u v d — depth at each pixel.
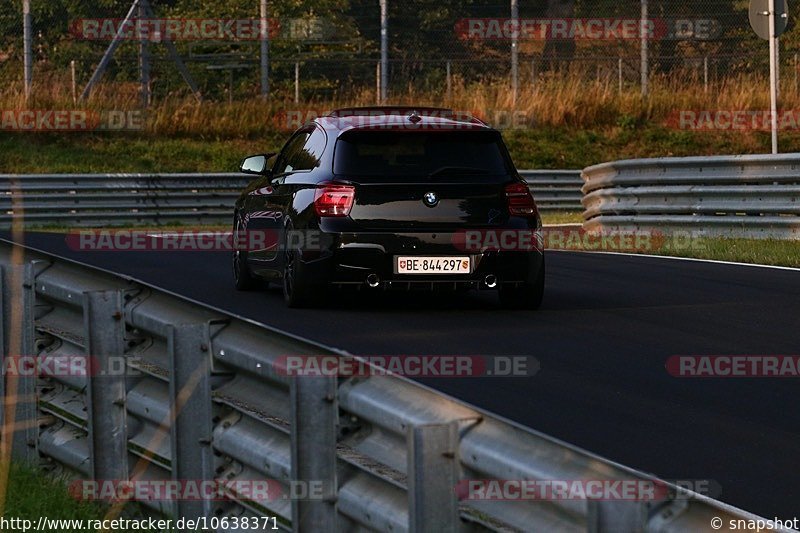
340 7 126.94
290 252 35.34
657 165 57.84
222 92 111.50
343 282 34.62
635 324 33.06
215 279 43.84
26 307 19.23
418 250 34.50
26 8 96.62
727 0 124.12
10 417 17.92
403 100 99.25
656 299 38.03
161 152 97.25
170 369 14.95
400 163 35.06
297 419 12.81
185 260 50.69
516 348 29.36
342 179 34.72
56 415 18.72
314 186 35.12
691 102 105.00
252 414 14.25
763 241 51.94
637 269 46.38
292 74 114.31
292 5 124.56
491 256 34.75
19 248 16.05
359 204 34.56
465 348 29.23
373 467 12.30
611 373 26.62
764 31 70.75
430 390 11.66
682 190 56.38
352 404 12.66
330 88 114.44
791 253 48.34
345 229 34.41
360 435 12.93
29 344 19.20
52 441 18.75
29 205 75.56
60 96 97.19
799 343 30.28
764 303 36.91
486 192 35.00
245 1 126.94
